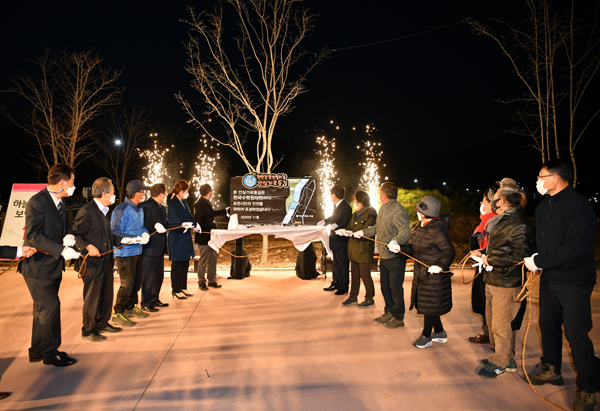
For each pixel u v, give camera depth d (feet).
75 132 37.35
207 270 23.17
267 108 30.19
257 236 44.75
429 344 14.43
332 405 10.57
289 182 25.81
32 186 26.91
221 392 11.21
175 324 16.80
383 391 11.30
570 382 11.91
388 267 16.42
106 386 11.53
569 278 10.55
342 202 21.54
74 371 12.45
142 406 10.48
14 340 14.90
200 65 29.96
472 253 14.55
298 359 13.37
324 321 17.22
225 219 56.65
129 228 16.53
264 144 30.32
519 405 10.64
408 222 15.81
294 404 10.61
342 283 21.42
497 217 14.02
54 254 12.18
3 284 23.17
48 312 12.64
